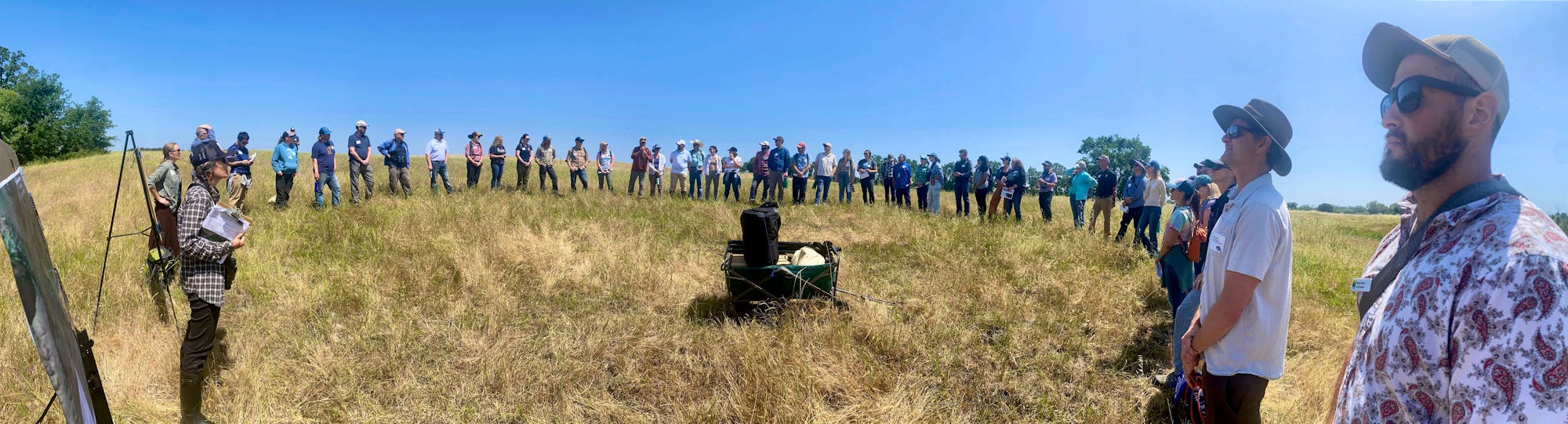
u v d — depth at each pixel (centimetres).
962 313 549
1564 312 81
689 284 630
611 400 381
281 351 426
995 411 378
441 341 460
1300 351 479
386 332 461
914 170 1711
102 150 5162
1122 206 974
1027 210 1528
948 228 998
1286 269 219
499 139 1453
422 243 727
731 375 403
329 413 355
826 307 514
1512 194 98
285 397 366
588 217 1022
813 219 1125
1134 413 378
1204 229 451
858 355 434
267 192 1212
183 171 1770
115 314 469
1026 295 618
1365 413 109
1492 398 85
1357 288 132
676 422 356
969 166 1352
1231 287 216
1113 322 531
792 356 411
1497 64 97
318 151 1053
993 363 443
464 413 357
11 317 437
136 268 580
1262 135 218
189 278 318
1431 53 102
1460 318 91
